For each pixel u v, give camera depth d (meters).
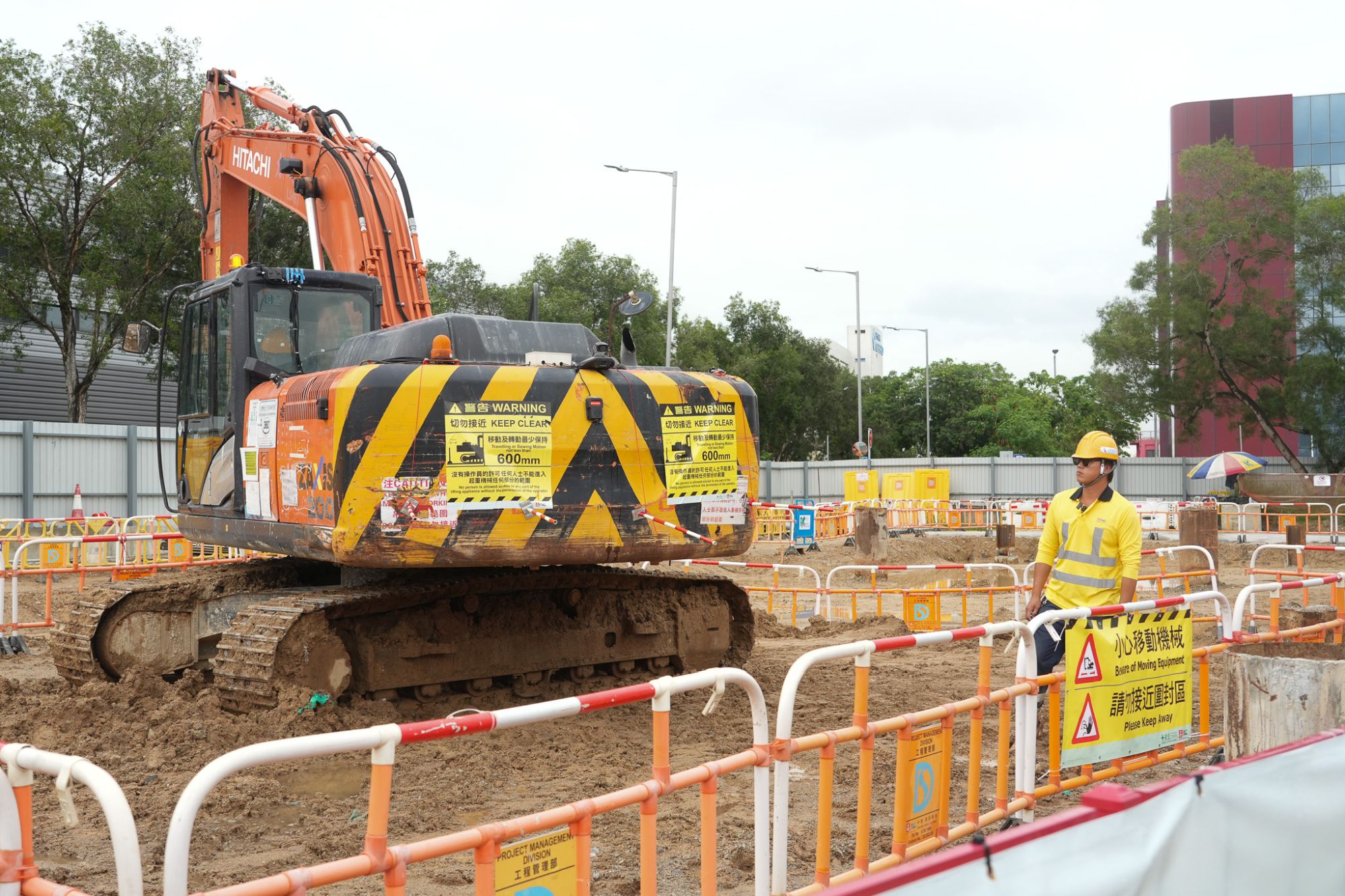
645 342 50.62
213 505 9.45
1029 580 15.93
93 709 8.45
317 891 5.24
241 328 8.98
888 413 72.00
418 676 8.75
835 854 5.66
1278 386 45.09
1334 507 33.47
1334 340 42.41
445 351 7.95
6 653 13.08
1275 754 3.19
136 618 9.28
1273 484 38.62
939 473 43.09
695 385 8.79
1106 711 6.19
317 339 9.43
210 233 12.05
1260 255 43.66
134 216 35.03
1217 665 11.16
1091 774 6.18
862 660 4.98
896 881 2.16
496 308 48.75
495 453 7.89
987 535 33.41
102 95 35.56
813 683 10.38
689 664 10.41
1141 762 6.45
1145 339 43.97
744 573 23.89
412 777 7.14
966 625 15.37
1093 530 7.23
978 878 2.29
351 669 8.48
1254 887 3.06
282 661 7.97
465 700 9.03
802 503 43.50
